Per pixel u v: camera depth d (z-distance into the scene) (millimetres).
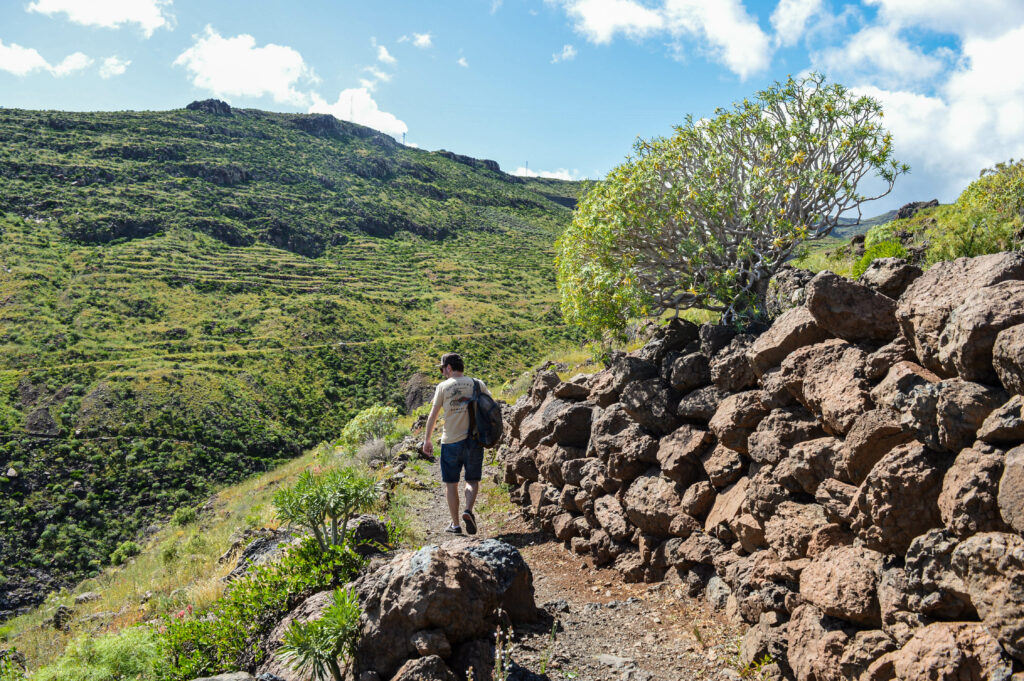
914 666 2139
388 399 96250
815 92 5449
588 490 5621
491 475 9320
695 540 4094
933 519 2312
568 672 3193
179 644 4246
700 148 5727
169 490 63906
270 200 197500
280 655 3344
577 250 5965
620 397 5402
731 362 4148
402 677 2910
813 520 3031
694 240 5160
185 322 111812
